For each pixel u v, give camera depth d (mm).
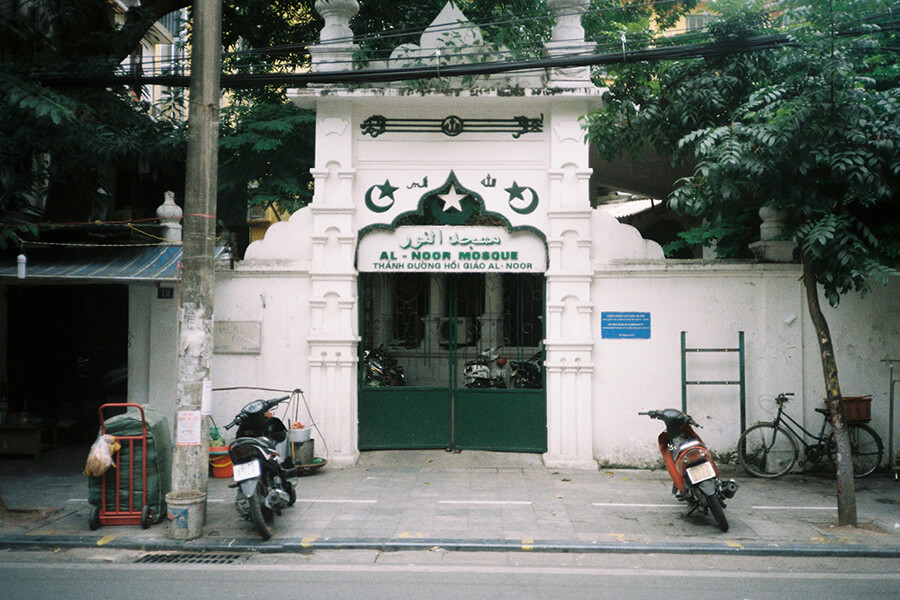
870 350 9305
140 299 9773
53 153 9852
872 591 5254
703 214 7422
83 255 9258
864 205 8602
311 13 14469
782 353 9297
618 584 5402
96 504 6762
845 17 6918
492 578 5547
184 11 18484
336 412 9523
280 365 9672
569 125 9594
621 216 17734
